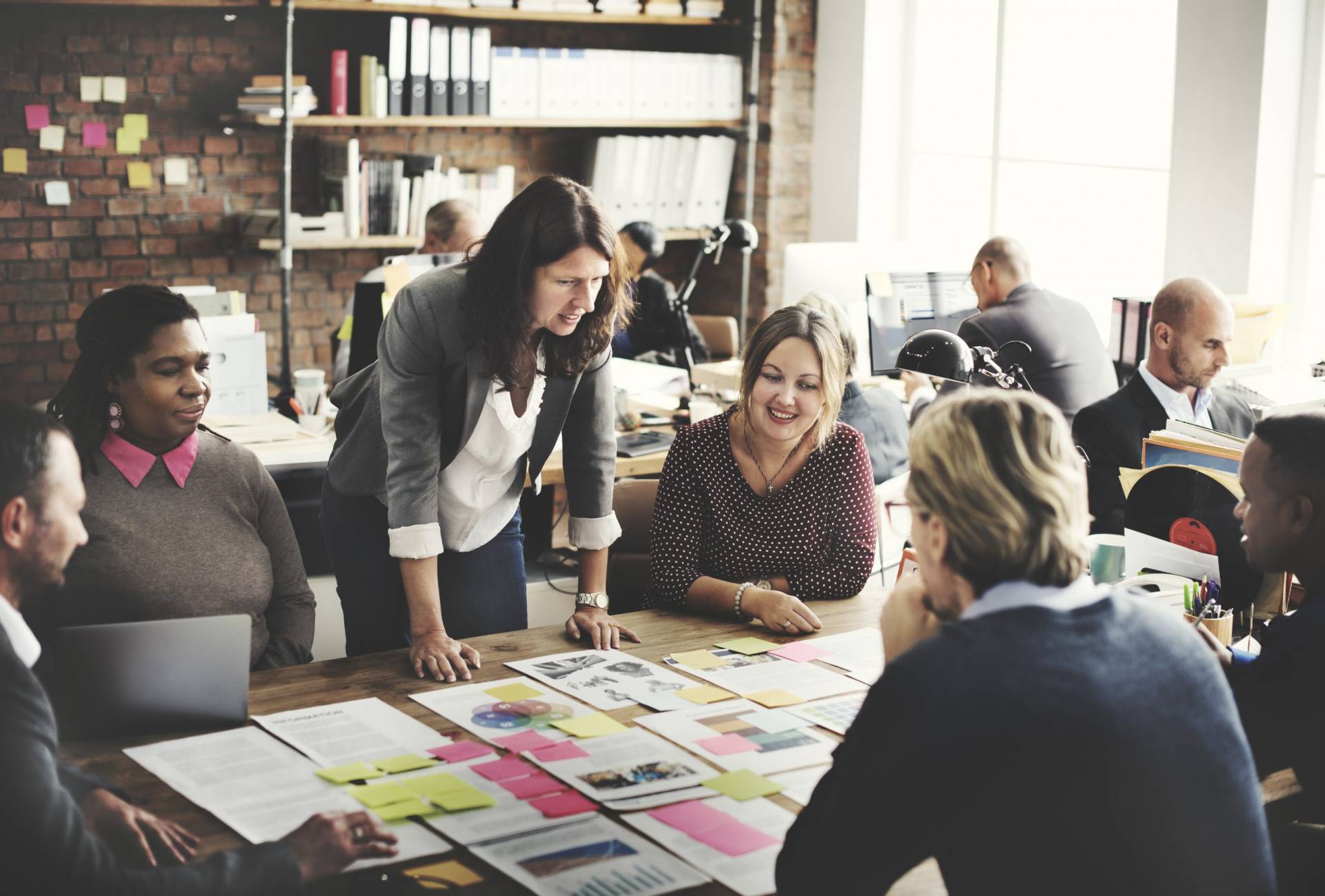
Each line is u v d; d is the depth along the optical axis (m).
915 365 2.75
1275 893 1.38
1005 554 1.32
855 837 1.32
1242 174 4.51
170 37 5.83
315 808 1.62
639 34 6.82
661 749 1.82
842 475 2.53
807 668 2.15
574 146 6.75
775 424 2.45
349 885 1.45
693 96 6.46
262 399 4.04
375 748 1.81
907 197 6.50
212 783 1.69
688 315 5.18
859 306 4.98
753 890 1.46
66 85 5.72
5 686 1.41
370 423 2.38
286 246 5.61
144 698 1.83
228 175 6.04
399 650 2.21
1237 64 4.48
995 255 4.15
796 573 2.54
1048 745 1.25
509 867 1.49
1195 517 2.40
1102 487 3.20
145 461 2.29
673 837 1.57
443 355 2.20
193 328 2.28
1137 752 1.27
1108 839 1.26
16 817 1.36
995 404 1.37
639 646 2.25
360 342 3.97
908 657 1.32
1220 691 1.37
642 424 4.43
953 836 1.29
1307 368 4.57
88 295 5.93
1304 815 1.89
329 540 2.53
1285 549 1.88
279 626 2.44
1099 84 5.37
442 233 4.77
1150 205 5.18
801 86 6.57
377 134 6.29
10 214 5.75
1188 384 3.16
